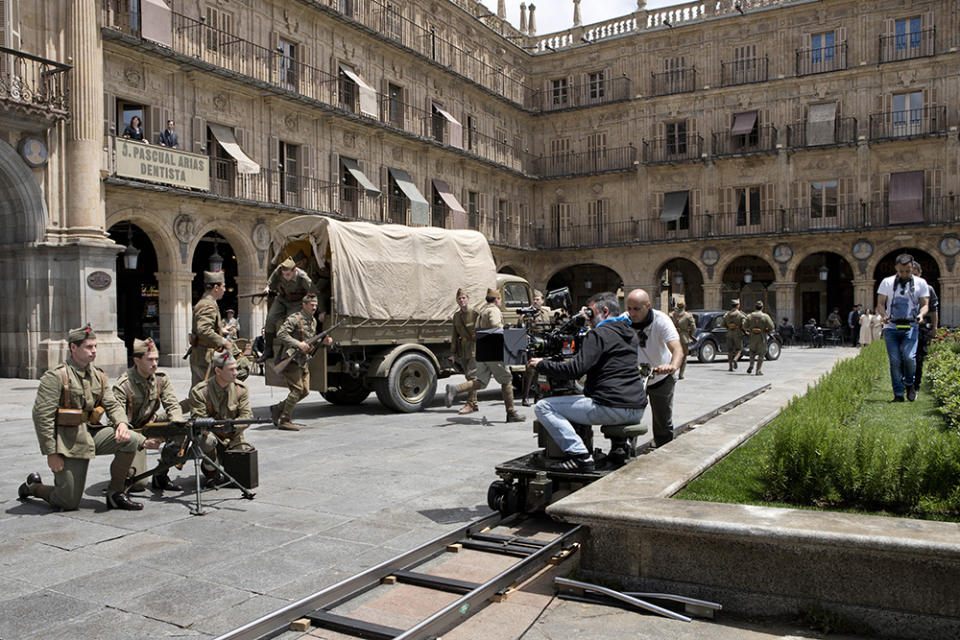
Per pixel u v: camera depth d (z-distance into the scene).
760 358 17.92
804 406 6.46
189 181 20.52
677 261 41.06
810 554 3.52
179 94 21.39
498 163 36.25
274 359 10.15
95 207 17.67
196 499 5.93
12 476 7.09
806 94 34.38
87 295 17.27
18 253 17.03
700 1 36.50
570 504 4.03
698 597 3.75
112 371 17.67
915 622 3.32
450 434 9.38
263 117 24.27
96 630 3.59
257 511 5.74
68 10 17.36
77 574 4.36
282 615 3.52
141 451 6.37
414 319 11.97
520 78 40.12
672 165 36.88
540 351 5.88
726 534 3.58
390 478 6.85
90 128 17.58
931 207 32.06
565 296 6.81
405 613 3.77
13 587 4.16
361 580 4.01
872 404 8.95
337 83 27.25
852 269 34.56
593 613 3.72
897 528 3.45
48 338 17.02
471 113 35.53
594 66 39.12
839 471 4.66
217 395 6.34
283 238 11.56
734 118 35.88
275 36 24.62
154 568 4.46
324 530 5.23
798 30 34.53
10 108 15.80
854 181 33.53
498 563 4.49
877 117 33.06
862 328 26.84
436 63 31.84
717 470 5.34
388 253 11.70
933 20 31.97
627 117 38.25
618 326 5.48
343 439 9.02
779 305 35.12
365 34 28.17
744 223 36.03
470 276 13.16
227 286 26.47
